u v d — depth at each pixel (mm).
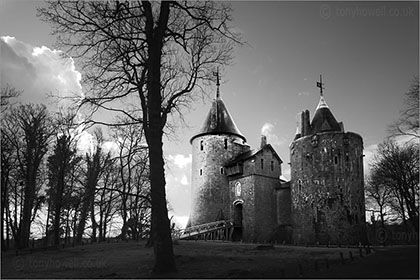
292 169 53188
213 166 65125
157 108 20062
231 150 66750
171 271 17906
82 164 42188
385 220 59594
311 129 53562
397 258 19359
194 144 68625
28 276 19422
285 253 26781
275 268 18969
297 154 52125
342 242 45750
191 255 25188
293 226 51312
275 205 60500
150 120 19875
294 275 16547
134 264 22016
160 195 18703
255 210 58062
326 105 54562
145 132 22281
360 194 47875
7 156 35844
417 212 47375
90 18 20375
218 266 20297
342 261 19625
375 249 27750
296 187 51594
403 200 53062
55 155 40188
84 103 21047
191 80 24469
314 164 49594
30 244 47375
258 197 58938
